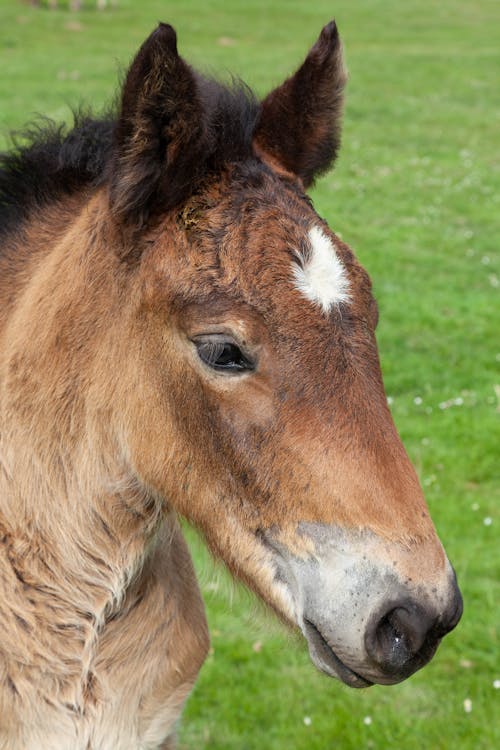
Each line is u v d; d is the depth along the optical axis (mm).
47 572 3068
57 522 3061
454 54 26156
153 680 3297
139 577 3234
